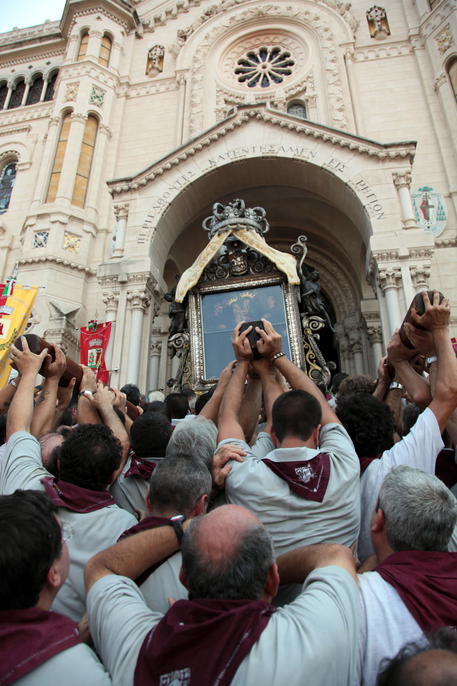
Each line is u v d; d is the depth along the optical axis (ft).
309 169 44.83
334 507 7.75
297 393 9.13
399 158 42.93
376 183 42.37
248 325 11.66
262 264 33.60
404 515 6.63
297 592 7.54
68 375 14.58
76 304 54.75
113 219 61.72
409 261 39.22
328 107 61.72
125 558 6.49
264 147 45.37
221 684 4.58
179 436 9.44
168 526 6.82
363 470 9.93
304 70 65.57
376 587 6.10
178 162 46.60
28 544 5.34
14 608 5.24
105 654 5.44
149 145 66.18
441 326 9.79
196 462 7.87
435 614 5.75
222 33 71.56
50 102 75.31
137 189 46.78
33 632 5.03
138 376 40.86
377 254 39.65
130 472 10.76
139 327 41.81
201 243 55.11
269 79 67.82
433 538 6.50
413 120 59.41
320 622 5.04
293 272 31.99
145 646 5.07
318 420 8.90
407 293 38.24
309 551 6.38
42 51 81.92
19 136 74.13
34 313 52.31
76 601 7.61
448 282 49.24
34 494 6.11
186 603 5.25
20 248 63.57
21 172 70.28
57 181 62.34
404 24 66.69
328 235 56.08
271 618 5.13
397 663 4.06
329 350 77.87
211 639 4.85
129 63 73.67
